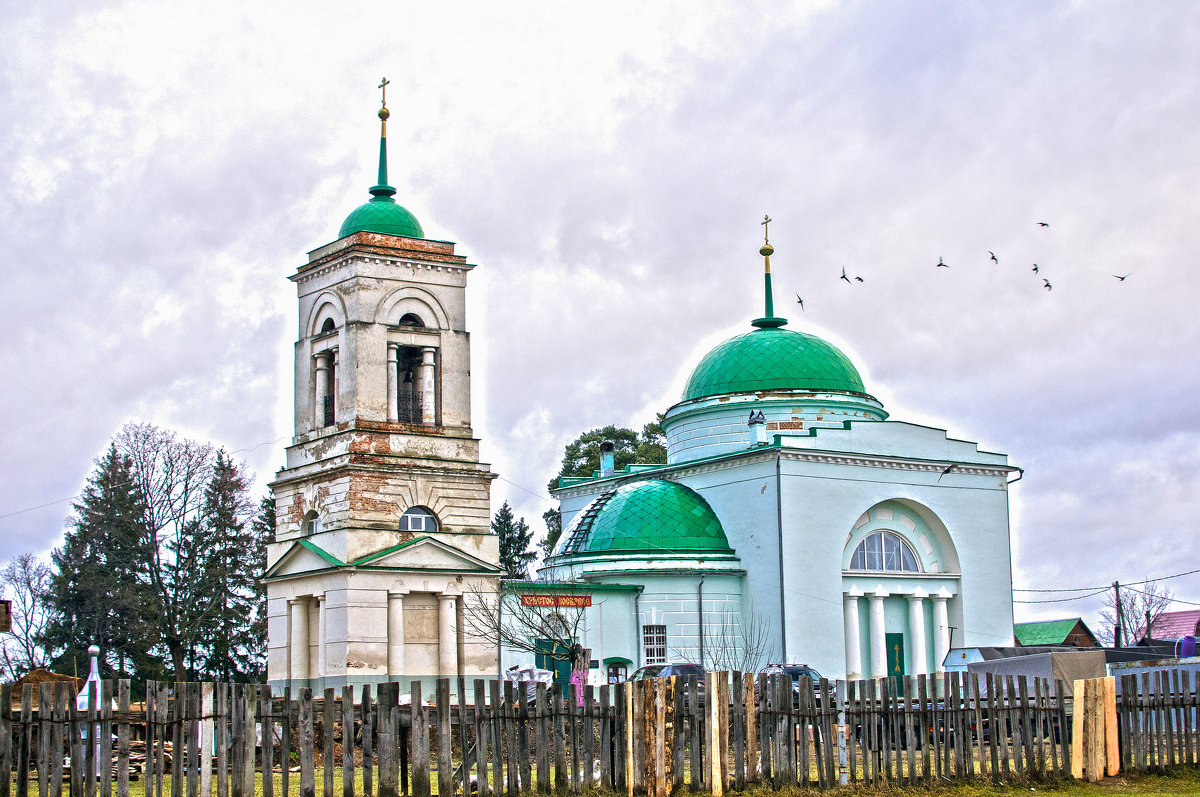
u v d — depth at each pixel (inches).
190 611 3454.7
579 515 2795.3
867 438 2726.4
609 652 2497.5
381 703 1111.0
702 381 2977.4
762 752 1218.0
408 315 2386.8
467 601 2298.2
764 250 3117.6
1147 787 1374.3
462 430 2379.4
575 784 1160.2
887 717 1284.4
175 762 1079.0
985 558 2832.2
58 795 1058.7
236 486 3612.2
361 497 2257.6
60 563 3548.2
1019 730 1358.3
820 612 2608.3
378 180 2466.8
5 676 3447.3
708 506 2746.1
